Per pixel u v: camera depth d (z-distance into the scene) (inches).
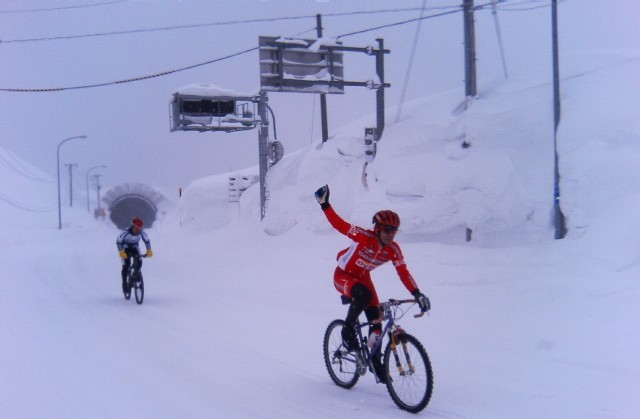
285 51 832.9
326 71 843.4
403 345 230.8
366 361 244.1
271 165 1025.5
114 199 3523.6
